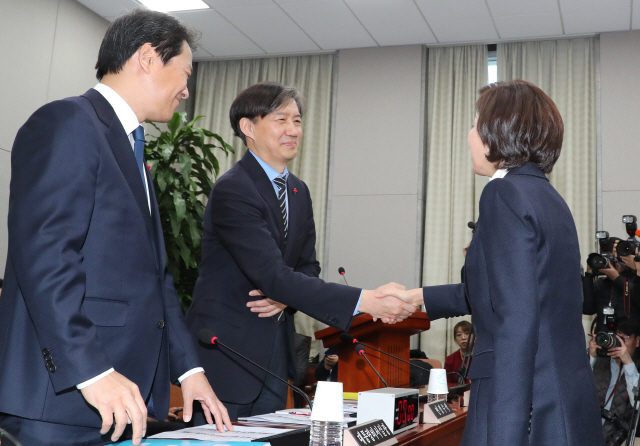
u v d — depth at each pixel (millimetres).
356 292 1807
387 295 1775
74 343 1066
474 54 6277
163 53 1370
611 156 5695
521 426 1055
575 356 1211
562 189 5832
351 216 6320
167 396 1352
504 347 1100
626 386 2842
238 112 2109
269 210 2006
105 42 1380
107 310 1212
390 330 2252
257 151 2113
